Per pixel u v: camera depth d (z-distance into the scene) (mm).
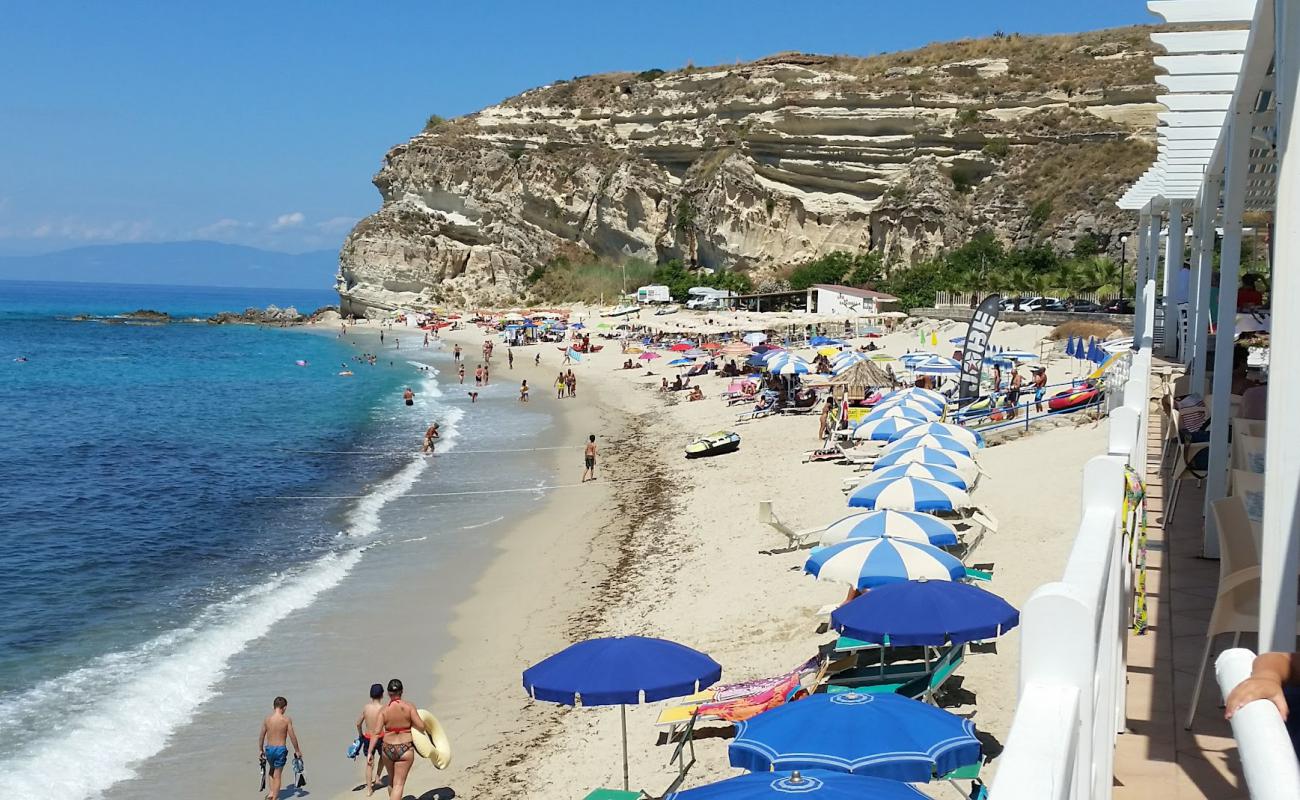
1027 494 22906
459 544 27688
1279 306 5398
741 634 17734
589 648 12242
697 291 107375
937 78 111625
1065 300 66375
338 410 59875
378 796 14070
